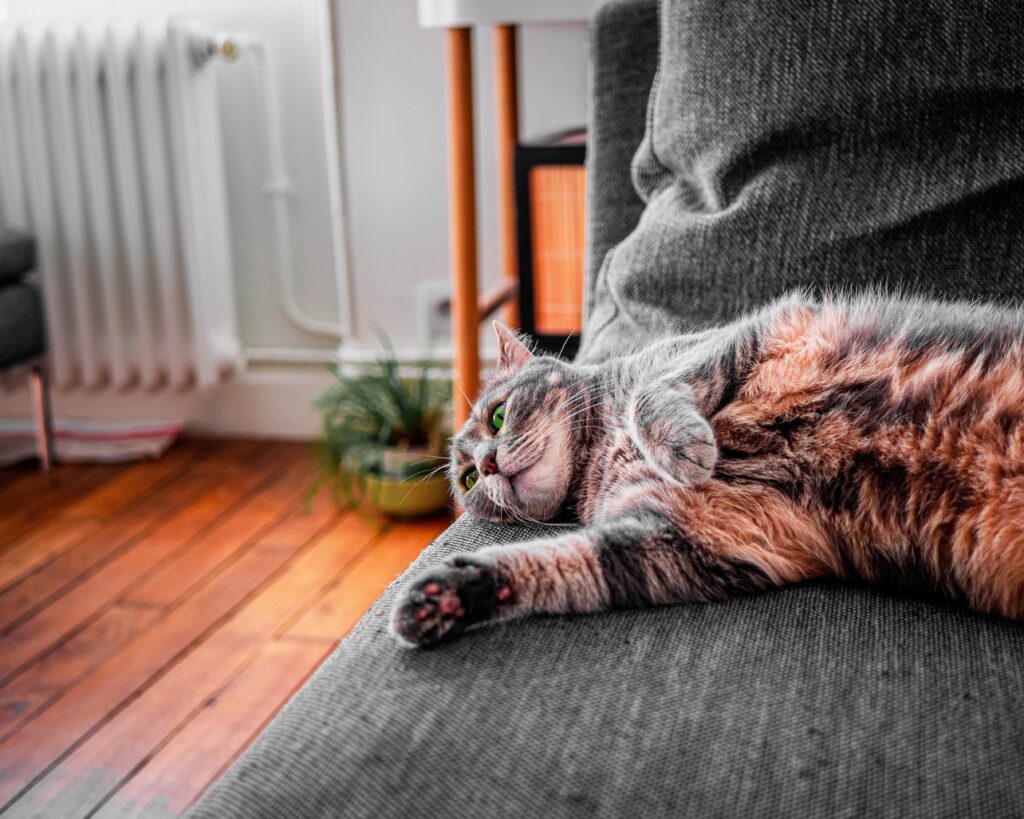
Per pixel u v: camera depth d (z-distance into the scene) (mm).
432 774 653
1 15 2621
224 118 2602
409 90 2391
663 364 977
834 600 829
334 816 637
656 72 1229
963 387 839
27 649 1778
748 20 1042
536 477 1004
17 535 2219
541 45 2299
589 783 634
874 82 996
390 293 2537
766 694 700
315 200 2627
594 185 1271
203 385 2566
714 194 1076
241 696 1632
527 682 728
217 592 1957
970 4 972
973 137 985
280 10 2516
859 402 870
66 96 2412
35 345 2436
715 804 615
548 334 1817
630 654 752
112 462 2621
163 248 2480
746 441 895
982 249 988
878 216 1005
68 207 2480
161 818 1367
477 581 798
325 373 2725
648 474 919
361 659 784
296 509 2322
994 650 752
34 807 1395
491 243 2477
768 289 1035
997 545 800
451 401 2213
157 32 2373
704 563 833
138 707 1610
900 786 623
